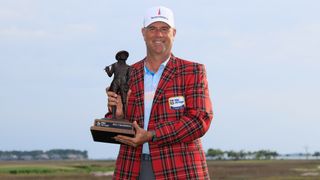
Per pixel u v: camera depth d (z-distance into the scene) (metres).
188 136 4.36
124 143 4.37
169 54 4.63
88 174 65.06
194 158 4.45
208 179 4.55
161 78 4.54
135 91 4.61
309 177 52.59
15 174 65.50
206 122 4.43
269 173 63.47
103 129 4.31
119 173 4.60
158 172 4.41
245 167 88.94
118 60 4.62
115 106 4.54
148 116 4.53
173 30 4.62
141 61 4.76
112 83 4.56
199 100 4.46
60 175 62.38
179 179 4.39
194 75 4.53
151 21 4.51
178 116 4.46
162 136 4.30
